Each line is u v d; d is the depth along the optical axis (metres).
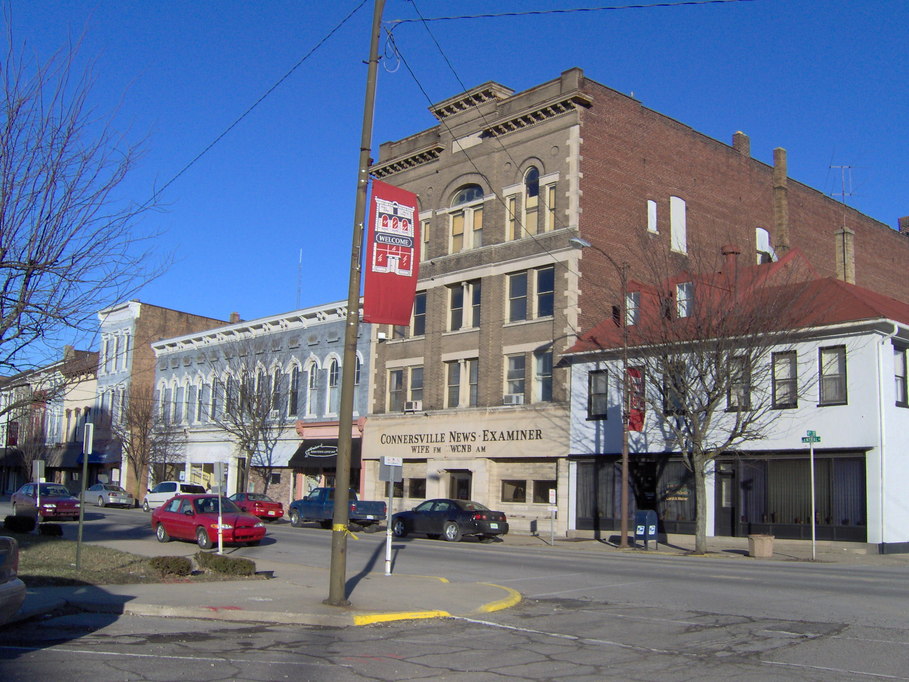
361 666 9.88
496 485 38.53
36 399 17.67
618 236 37.94
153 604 13.56
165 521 26.98
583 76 37.47
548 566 21.84
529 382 37.50
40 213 14.82
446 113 42.69
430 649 11.05
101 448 64.25
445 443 40.41
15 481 74.19
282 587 16.17
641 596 16.12
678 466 32.25
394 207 15.06
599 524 34.09
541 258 37.53
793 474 29.08
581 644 11.42
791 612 13.84
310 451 47.59
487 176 40.38
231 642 11.24
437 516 31.92
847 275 42.25
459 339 40.78
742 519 30.12
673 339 27.77
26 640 11.20
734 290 28.34
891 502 27.25
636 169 39.31
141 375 62.66
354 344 14.38
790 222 46.94
